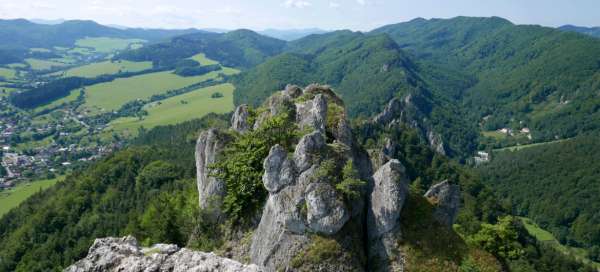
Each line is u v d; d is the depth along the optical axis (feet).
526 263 302.66
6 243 391.45
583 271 416.87
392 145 472.44
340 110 150.92
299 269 105.09
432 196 121.39
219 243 136.67
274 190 115.75
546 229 639.35
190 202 194.18
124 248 92.94
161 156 506.89
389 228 109.81
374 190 115.55
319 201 107.76
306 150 116.06
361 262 107.45
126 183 444.14
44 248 349.61
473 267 106.93
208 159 154.61
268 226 116.98
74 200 423.23
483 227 125.90
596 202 627.46
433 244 109.50
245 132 167.73
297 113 159.33
